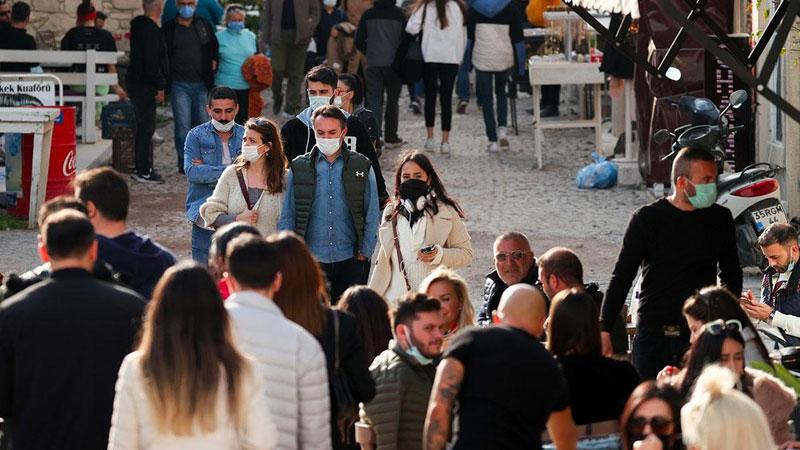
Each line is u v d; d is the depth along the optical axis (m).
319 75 25.45
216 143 25.12
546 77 43.94
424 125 53.34
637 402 12.79
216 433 11.73
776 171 29.02
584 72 43.97
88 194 15.57
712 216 17.80
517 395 12.92
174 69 44.28
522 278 19.42
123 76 54.00
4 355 12.95
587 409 14.42
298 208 22.48
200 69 44.50
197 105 44.84
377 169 25.36
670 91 35.78
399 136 50.62
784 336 19.48
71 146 37.31
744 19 34.38
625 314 20.94
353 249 22.77
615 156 43.44
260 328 12.81
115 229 15.72
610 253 32.47
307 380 12.87
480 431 12.81
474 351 13.13
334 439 14.65
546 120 53.59
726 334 13.86
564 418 13.53
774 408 13.91
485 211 37.97
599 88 44.16
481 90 46.91
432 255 21.06
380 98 46.78
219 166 24.80
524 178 42.84
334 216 22.53
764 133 34.50
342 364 14.38
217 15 53.59
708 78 33.34
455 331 17.39
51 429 12.97
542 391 13.05
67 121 37.09
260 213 22.67
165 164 46.66
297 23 51.16
